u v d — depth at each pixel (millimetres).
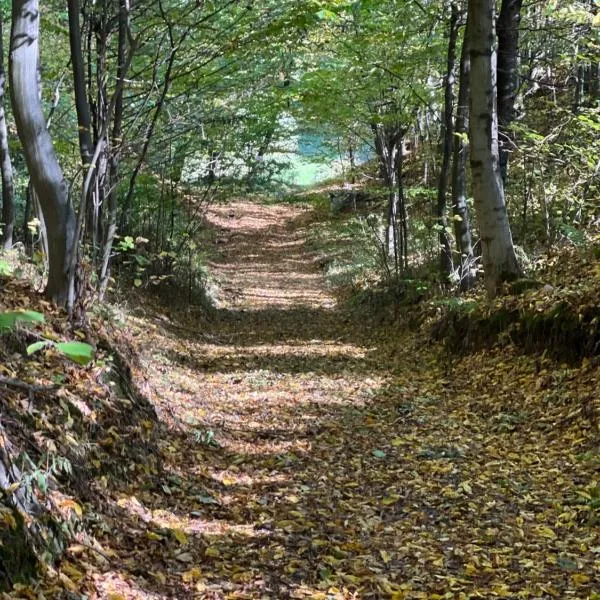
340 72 12562
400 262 13672
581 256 9516
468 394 8078
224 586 3846
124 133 8477
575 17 10758
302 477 5703
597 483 5227
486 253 9586
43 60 9797
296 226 29047
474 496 5305
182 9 8352
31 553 3287
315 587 3918
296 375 9445
